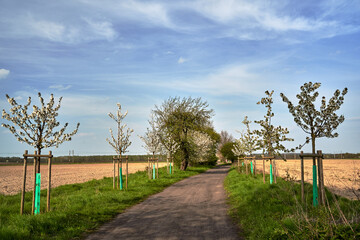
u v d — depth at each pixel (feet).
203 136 149.18
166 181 79.05
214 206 40.29
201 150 142.00
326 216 20.13
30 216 29.14
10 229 24.30
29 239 23.73
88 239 24.48
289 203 33.60
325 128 32.60
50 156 34.68
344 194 40.29
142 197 50.37
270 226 24.36
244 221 29.48
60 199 45.42
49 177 34.60
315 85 33.37
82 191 58.23
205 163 199.31
